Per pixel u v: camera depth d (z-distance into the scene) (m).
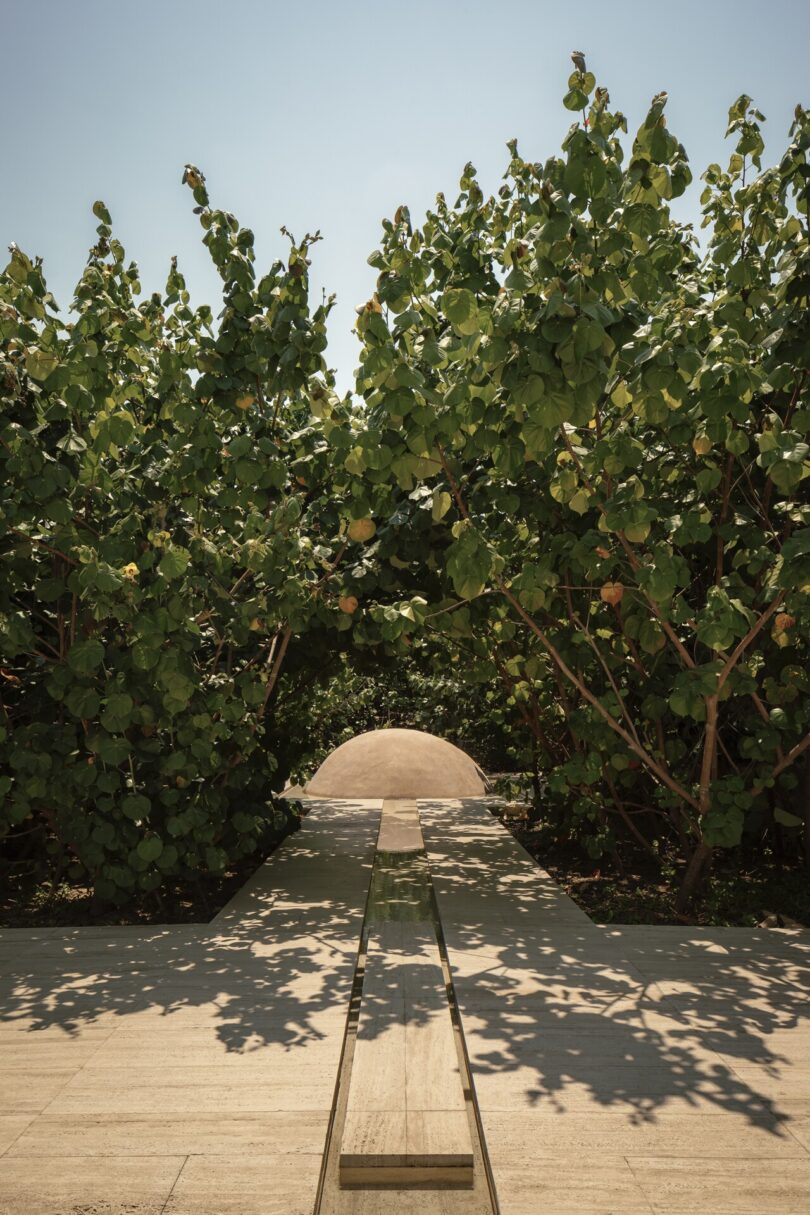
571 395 4.11
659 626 5.72
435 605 6.25
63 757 5.84
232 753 6.66
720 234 5.49
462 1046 3.65
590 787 7.11
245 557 5.62
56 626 6.30
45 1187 2.58
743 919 5.78
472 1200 2.62
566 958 4.73
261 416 6.10
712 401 4.44
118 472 5.90
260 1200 2.52
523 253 4.30
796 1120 2.95
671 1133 2.86
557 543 5.68
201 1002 4.12
